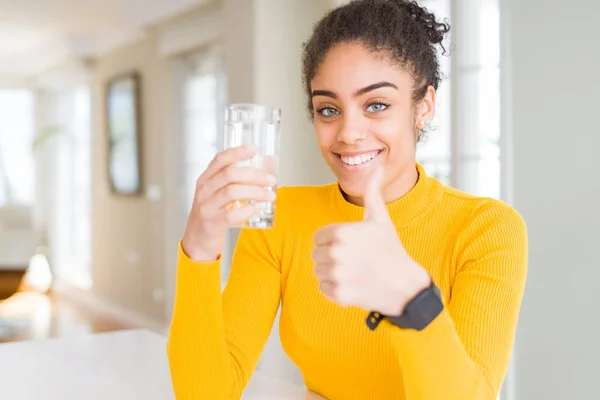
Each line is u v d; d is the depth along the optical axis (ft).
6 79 25.80
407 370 2.28
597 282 6.80
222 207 2.65
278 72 11.12
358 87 2.96
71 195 24.45
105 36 19.51
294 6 11.27
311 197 3.74
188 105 16.21
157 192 17.06
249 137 2.60
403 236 3.39
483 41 8.78
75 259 24.13
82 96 23.13
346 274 2.05
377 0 3.07
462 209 3.36
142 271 18.01
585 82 6.84
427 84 3.20
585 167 6.87
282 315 3.66
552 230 7.18
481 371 2.62
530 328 7.41
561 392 7.12
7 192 26.32
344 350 3.34
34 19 17.84
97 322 18.60
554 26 7.09
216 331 3.02
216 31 14.10
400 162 3.11
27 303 21.52
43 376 4.11
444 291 3.25
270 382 3.97
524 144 7.42
